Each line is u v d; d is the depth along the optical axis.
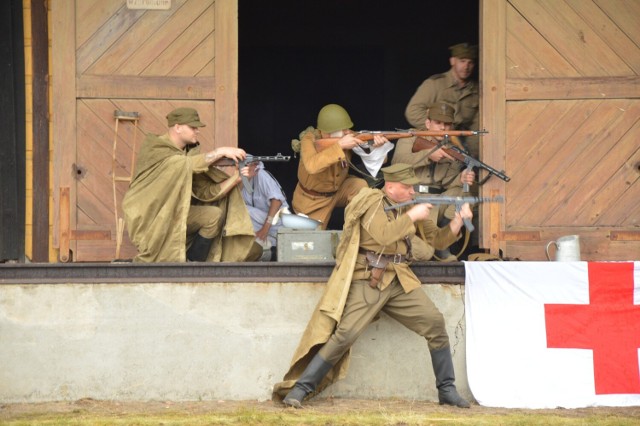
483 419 21.50
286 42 40.44
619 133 25.66
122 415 21.80
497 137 25.45
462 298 24.02
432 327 22.67
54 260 25.42
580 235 25.56
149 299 23.55
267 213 25.28
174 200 23.55
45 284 23.39
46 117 25.50
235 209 24.12
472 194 26.42
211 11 25.33
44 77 25.50
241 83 40.75
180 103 25.23
